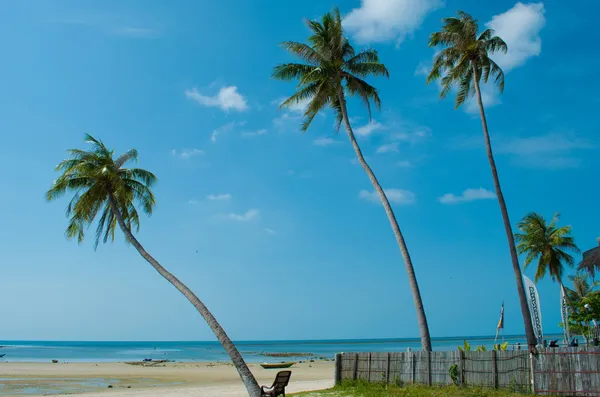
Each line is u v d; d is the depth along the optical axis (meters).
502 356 17.31
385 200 24.09
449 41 27.00
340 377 21.48
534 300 24.22
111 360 82.75
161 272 23.50
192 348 179.38
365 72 26.78
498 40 26.39
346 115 25.97
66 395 26.59
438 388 17.97
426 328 21.41
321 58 26.23
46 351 134.50
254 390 20.12
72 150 25.56
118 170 26.61
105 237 26.47
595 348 15.53
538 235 44.84
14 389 33.06
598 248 20.38
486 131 25.75
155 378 42.69
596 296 30.14
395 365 19.92
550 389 16.05
